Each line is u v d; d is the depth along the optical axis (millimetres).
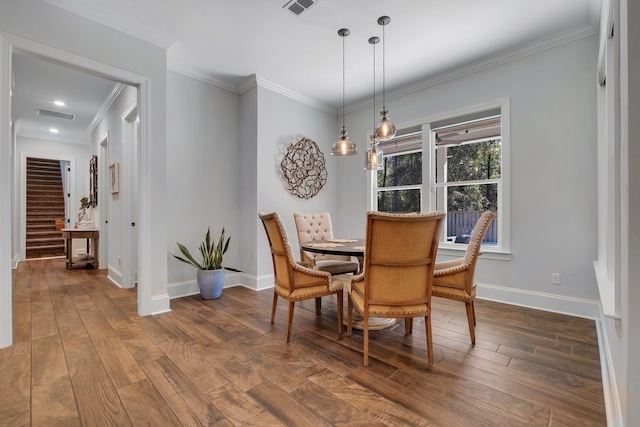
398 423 1386
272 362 1952
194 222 3674
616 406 1300
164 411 1463
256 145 3865
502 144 3234
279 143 4109
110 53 2598
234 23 2732
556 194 2912
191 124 3652
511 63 3193
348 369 1869
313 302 3332
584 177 2762
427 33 2881
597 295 2697
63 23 2355
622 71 1148
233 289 3859
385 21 2691
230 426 1365
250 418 1419
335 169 4953
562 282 2881
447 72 3650
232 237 4055
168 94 3457
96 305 3123
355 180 4738
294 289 2303
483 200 3498
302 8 2541
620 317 1248
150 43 2844
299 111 4379
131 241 3891
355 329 2533
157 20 2682
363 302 2004
